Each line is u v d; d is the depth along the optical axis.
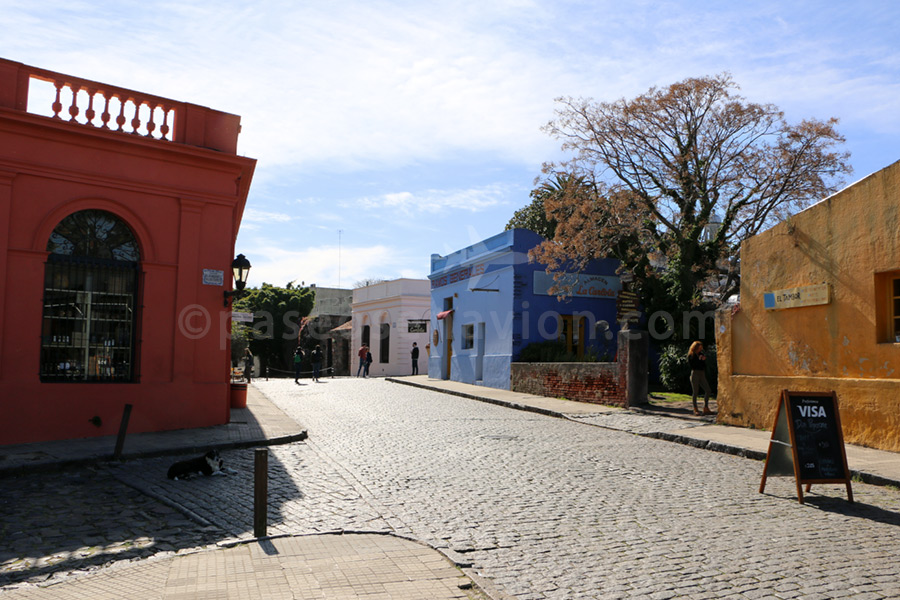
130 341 12.85
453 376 28.02
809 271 12.29
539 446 11.71
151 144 12.90
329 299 54.84
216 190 13.77
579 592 4.91
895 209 10.65
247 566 5.33
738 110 20.50
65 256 12.23
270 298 48.53
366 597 4.66
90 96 12.60
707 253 21.59
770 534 6.41
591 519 6.92
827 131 20.09
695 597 4.81
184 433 12.48
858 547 5.99
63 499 7.91
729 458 10.77
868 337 11.10
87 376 12.38
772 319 13.12
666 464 10.14
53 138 12.07
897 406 10.44
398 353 38.31
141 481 8.81
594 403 18.59
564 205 22.80
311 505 7.51
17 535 6.46
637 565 5.50
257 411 16.42
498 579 5.18
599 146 22.30
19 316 11.67
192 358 13.35
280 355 48.78
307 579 5.02
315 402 19.61
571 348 24.59
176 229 13.34
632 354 17.38
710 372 19.23
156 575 5.15
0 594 4.88
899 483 8.48
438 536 6.31
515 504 7.54
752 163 20.66
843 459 8.00
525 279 23.73
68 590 4.90
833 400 8.21
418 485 8.50
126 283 12.90
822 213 12.03
